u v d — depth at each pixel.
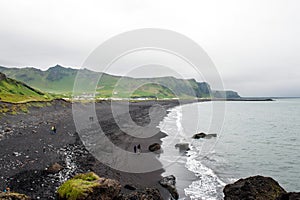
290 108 145.00
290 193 13.30
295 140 44.78
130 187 17.64
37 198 14.17
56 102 70.12
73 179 13.55
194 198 16.80
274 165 27.70
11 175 17.42
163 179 19.58
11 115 46.16
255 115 97.50
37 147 26.08
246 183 14.98
